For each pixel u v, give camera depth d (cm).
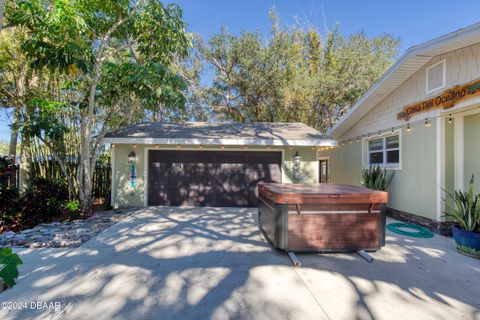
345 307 272
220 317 254
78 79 770
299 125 1080
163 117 1609
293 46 1431
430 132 591
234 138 830
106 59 746
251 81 1470
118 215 714
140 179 857
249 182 873
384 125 777
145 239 499
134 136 815
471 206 428
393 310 267
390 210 745
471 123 550
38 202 630
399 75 658
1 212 596
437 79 569
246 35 1436
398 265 384
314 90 1344
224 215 724
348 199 414
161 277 338
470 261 400
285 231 409
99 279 330
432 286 319
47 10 576
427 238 523
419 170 625
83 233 528
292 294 298
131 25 704
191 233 543
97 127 1180
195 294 296
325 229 417
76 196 736
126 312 260
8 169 618
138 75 623
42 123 644
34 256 407
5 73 750
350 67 1352
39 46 567
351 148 1001
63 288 306
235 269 365
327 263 390
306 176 873
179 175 867
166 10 684
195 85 1590
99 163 1032
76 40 593
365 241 423
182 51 741
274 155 876
